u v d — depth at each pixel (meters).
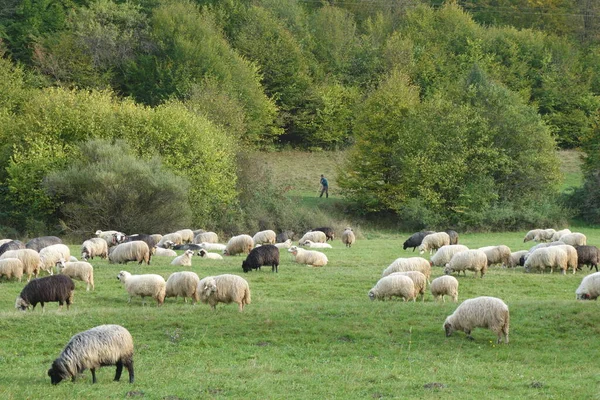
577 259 40.00
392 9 148.00
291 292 34.72
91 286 35.19
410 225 77.25
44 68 100.94
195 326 26.72
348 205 84.94
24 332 26.19
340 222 74.75
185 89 96.56
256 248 40.16
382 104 85.44
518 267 42.97
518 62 124.69
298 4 141.62
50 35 107.56
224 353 24.16
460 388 20.12
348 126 111.44
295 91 110.38
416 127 79.69
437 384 20.39
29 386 19.95
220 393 19.70
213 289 28.14
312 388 20.16
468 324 25.09
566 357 23.44
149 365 22.67
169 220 62.62
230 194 71.38
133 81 103.88
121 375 21.47
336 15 133.00
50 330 26.38
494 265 43.50
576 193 79.88
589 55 130.25
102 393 19.38
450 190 75.69
